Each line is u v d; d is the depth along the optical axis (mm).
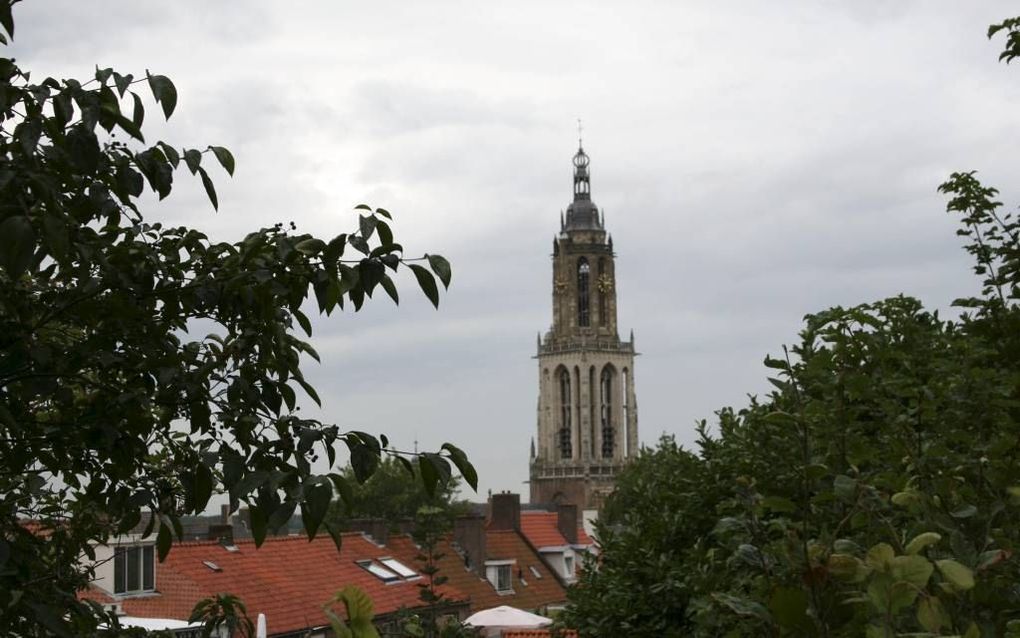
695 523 22625
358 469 5844
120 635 7961
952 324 13484
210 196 6277
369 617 3406
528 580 71562
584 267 193875
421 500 104250
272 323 6547
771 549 5102
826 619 4633
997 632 4797
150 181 6059
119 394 6492
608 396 190750
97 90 5676
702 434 22953
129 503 6797
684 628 21938
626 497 27859
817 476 5379
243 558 43250
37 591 6980
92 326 6480
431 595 27531
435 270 6164
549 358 191500
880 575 4137
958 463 6672
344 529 58844
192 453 6562
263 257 6316
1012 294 11117
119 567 36125
